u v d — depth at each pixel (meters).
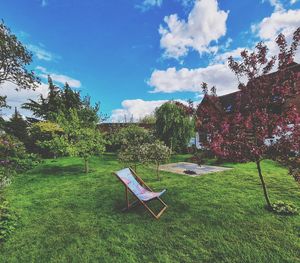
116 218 5.39
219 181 8.41
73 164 13.71
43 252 4.00
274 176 8.93
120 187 8.13
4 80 21.66
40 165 13.45
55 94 28.38
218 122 5.26
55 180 9.76
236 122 5.02
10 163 12.09
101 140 12.08
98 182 9.05
